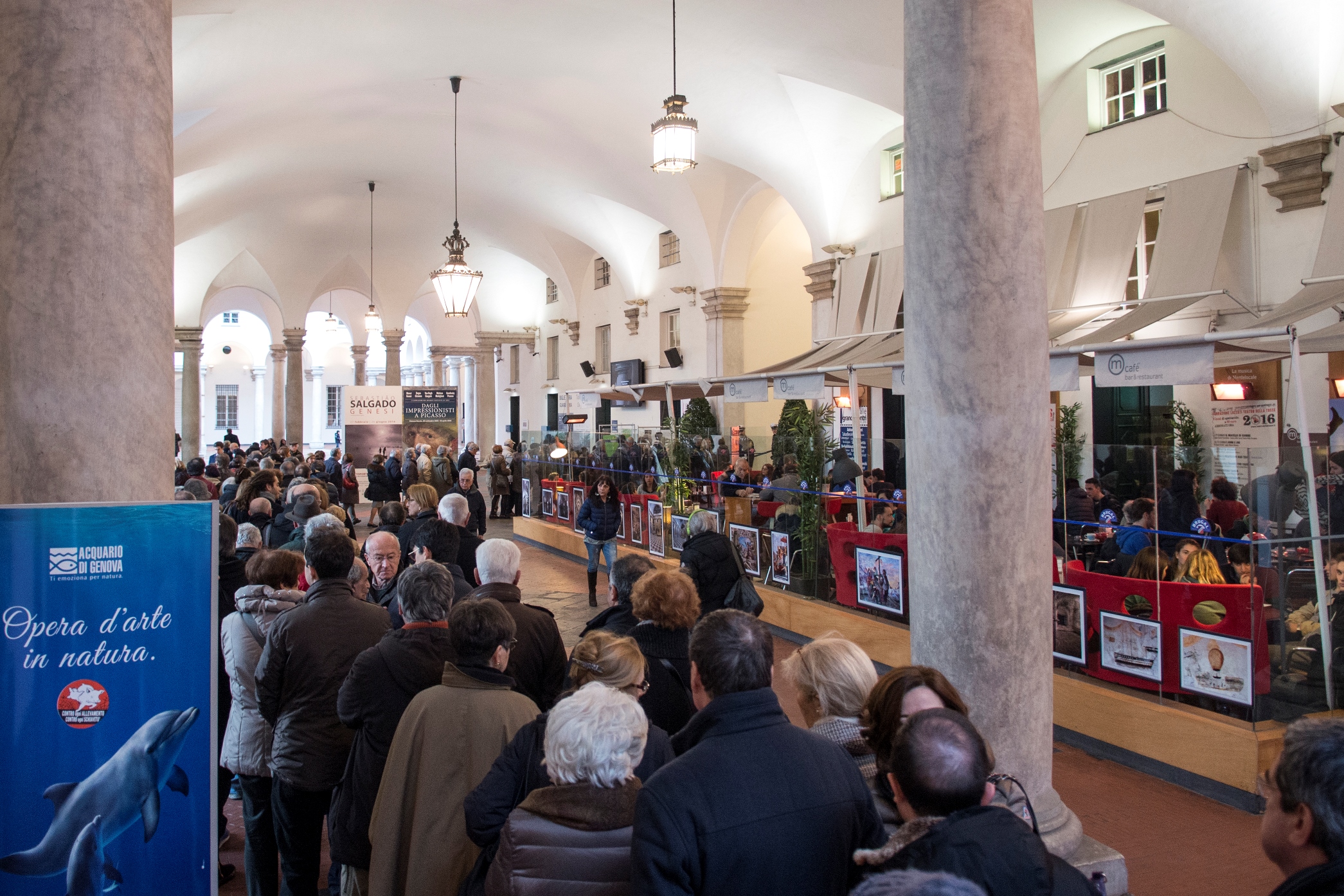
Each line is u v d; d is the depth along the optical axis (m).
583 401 25.62
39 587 2.44
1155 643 5.71
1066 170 11.06
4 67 2.93
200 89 11.61
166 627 2.56
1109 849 3.77
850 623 8.04
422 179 20.56
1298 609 5.18
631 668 2.87
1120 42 10.27
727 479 11.06
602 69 13.09
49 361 2.90
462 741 2.82
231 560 4.69
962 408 3.51
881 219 14.02
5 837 2.39
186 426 25.05
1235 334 6.02
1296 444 8.62
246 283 26.56
